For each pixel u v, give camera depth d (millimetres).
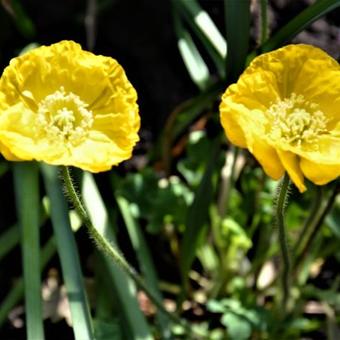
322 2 563
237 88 481
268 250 680
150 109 750
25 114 496
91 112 499
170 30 755
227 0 582
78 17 767
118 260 543
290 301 672
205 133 715
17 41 747
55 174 634
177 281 734
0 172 682
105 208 677
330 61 489
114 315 656
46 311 691
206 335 645
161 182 728
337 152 495
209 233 718
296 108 497
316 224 609
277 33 586
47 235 718
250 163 683
